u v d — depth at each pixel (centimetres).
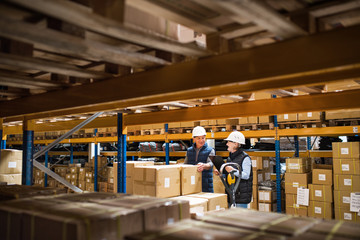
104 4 158
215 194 436
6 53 190
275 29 164
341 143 632
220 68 203
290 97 389
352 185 615
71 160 1298
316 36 171
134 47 236
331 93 362
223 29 201
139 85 245
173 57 227
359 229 175
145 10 166
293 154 823
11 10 164
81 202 226
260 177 784
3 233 206
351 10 172
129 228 191
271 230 168
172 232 159
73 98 292
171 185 416
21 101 351
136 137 963
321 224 186
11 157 502
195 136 538
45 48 212
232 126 763
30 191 282
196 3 165
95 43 177
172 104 453
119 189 542
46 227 180
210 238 150
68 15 138
